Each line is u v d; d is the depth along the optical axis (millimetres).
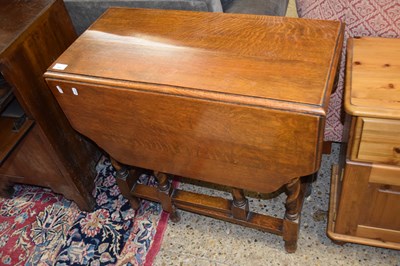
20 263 1840
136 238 1838
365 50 1332
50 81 1354
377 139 1204
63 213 2002
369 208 1433
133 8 1555
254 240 1759
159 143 1395
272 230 1603
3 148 1586
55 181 1873
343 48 1514
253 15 1411
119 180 1762
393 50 1316
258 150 1227
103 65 1327
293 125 1103
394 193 1349
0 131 1653
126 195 1842
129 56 1340
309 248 1697
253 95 1121
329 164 1967
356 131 1211
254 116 1132
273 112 1097
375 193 1371
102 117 1402
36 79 1543
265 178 1319
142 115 1312
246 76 1182
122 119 1367
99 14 1707
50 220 1983
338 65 1306
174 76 1233
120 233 1868
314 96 1086
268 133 1158
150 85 1223
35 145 1700
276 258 1688
